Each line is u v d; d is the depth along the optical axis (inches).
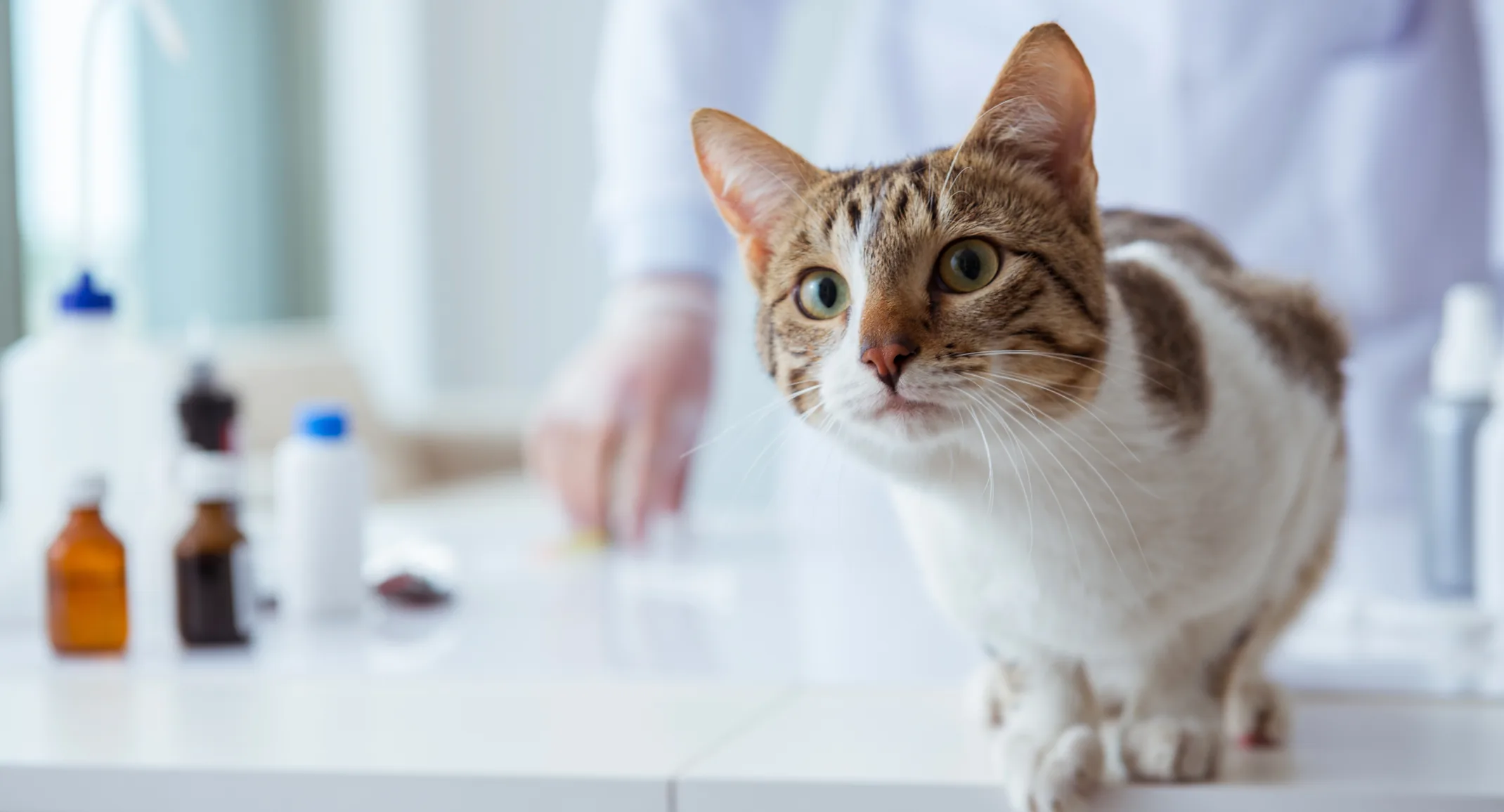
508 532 58.6
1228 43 50.6
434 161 158.2
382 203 158.6
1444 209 52.9
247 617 37.5
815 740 27.0
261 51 153.2
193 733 28.3
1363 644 34.6
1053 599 24.6
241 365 104.6
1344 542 45.9
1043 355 23.4
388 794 25.0
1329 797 23.1
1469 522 38.5
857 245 24.6
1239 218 52.0
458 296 159.8
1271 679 29.7
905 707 29.5
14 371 44.0
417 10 155.2
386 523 63.2
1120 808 23.4
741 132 26.1
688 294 55.9
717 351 59.1
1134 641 25.0
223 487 37.5
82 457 43.4
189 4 139.4
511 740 27.2
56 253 97.7
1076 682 26.0
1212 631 25.7
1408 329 52.9
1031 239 23.9
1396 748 25.9
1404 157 51.8
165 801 25.7
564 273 156.8
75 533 36.4
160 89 133.7
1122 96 51.3
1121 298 25.0
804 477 56.4
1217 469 24.0
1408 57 52.0
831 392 24.8
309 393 107.3
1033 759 23.5
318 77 158.4
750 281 27.6
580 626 39.3
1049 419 23.5
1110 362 23.9
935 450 24.3
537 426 58.3
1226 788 23.3
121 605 36.6
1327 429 26.4
